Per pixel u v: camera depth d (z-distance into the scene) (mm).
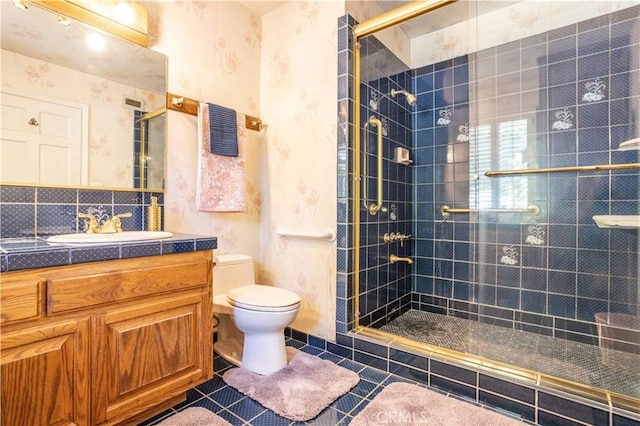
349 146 1988
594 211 2018
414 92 2732
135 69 1754
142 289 1243
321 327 2070
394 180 2475
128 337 1213
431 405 1447
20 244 1172
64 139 1533
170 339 1334
